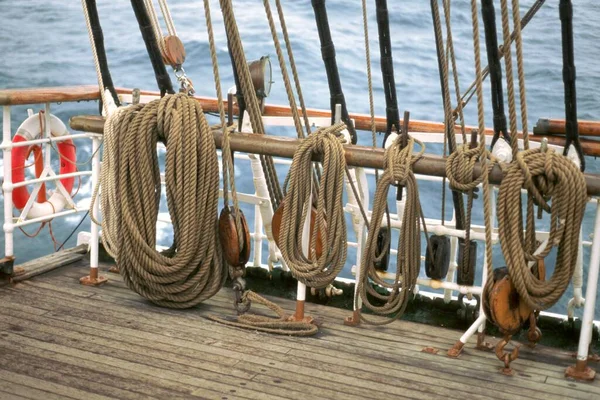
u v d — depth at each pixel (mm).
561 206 5242
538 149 5383
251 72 6734
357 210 6340
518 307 5418
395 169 5605
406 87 19828
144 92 7348
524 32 23094
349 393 5016
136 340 5660
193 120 6145
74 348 5477
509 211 5270
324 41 5984
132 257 6234
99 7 28031
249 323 6016
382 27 5945
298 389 5031
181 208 6164
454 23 24250
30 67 22328
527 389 5195
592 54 21562
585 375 5379
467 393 5094
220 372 5215
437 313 6453
